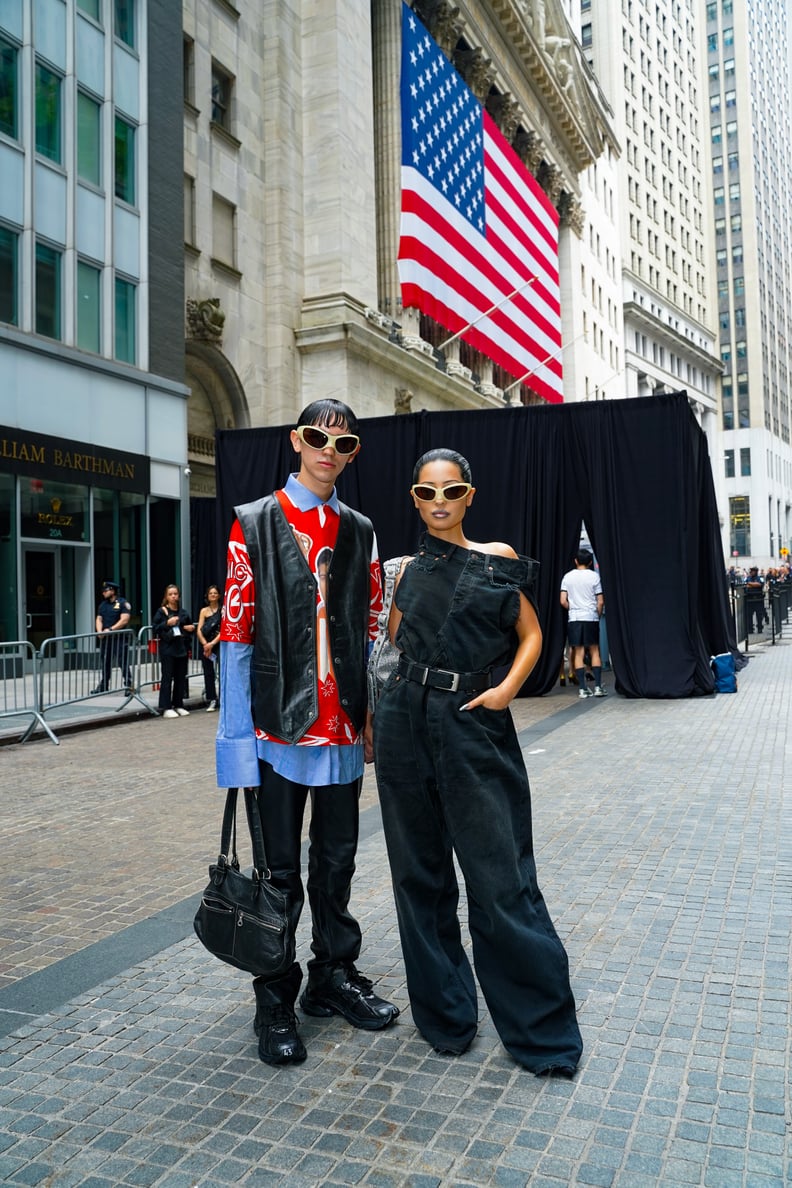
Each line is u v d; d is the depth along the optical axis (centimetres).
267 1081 260
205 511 2125
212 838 555
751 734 839
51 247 1689
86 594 1755
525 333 2561
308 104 2453
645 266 6712
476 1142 227
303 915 407
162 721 1162
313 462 286
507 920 263
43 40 1667
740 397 9356
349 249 2448
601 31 6272
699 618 1225
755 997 304
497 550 281
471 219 2295
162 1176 217
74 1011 313
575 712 1041
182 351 2016
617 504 1176
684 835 508
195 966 351
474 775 263
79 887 462
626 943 354
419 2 3002
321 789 293
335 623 287
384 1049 278
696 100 8288
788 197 11381
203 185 2131
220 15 2206
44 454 1630
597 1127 232
